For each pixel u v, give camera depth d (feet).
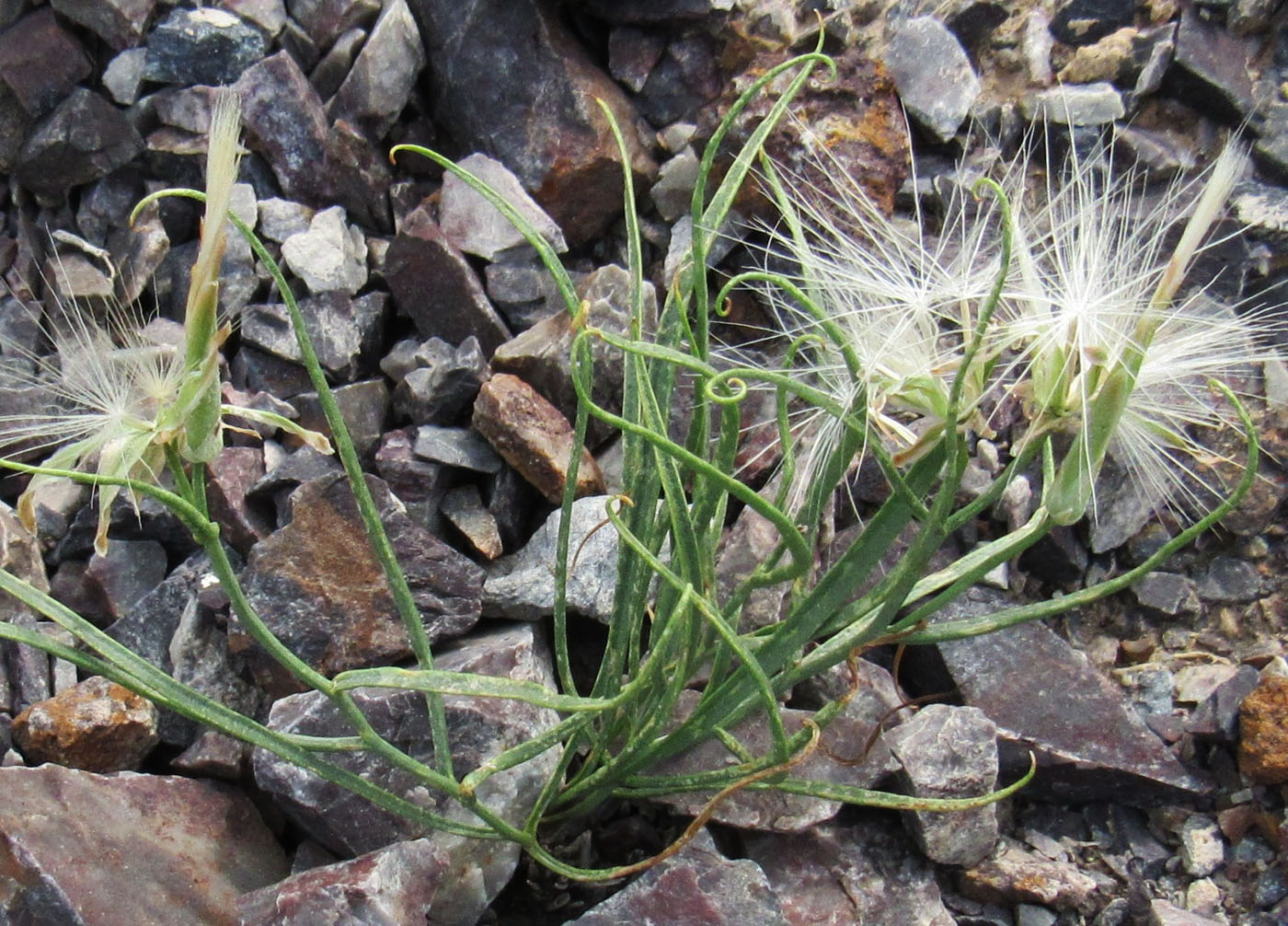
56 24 0.82
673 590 0.55
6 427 0.74
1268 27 0.81
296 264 0.77
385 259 0.77
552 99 0.81
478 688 0.45
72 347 0.71
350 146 0.82
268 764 0.56
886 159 0.77
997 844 0.61
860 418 0.47
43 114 0.82
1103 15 0.83
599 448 0.74
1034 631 0.65
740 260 0.79
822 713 0.53
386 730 0.57
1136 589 0.70
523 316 0.78
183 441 0.44
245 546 0.68
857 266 0.49
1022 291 0.46
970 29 0.84
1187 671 0.67
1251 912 0.59
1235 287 0.74
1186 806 0.63
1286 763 0.60
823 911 0.58
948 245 0.76
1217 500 0.69
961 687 0.64
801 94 0.78
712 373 0.43
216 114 0.41
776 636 0.51
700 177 0.50
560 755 0.59
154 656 0.66
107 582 0.69
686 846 0.56
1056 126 0.79
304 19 0.85
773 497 0.69
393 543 0.64
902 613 0.67
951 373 0.45
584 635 0.67
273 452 0.72
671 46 0.83
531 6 0.81
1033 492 0.70
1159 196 0.78
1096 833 0.63
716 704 0.53
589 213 0.82
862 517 0.71
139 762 0.61
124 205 0.82
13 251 0.83
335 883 0.50
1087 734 0.62
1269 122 0.78
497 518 0.71
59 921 0.50
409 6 0.84
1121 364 0.42
